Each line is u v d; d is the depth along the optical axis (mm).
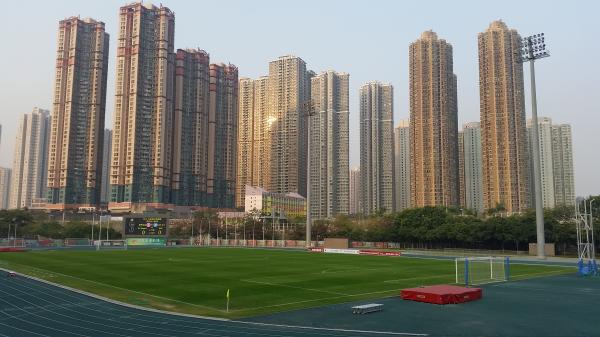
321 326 28453
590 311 33719
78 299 38250
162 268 65375
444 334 26703
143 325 28641
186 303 36844
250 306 35531
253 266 69688
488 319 30703
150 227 141625
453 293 36875
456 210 153250
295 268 66688
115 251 109438
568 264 77375
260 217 195000
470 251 122375
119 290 43719
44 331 27203
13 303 36406
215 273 59031
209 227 179250
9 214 170750
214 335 26062
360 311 32344
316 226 173750
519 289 45438
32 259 80062
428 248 140500
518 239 114938
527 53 92750
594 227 101688
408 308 34562
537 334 26875
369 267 68938
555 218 118812
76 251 107250
